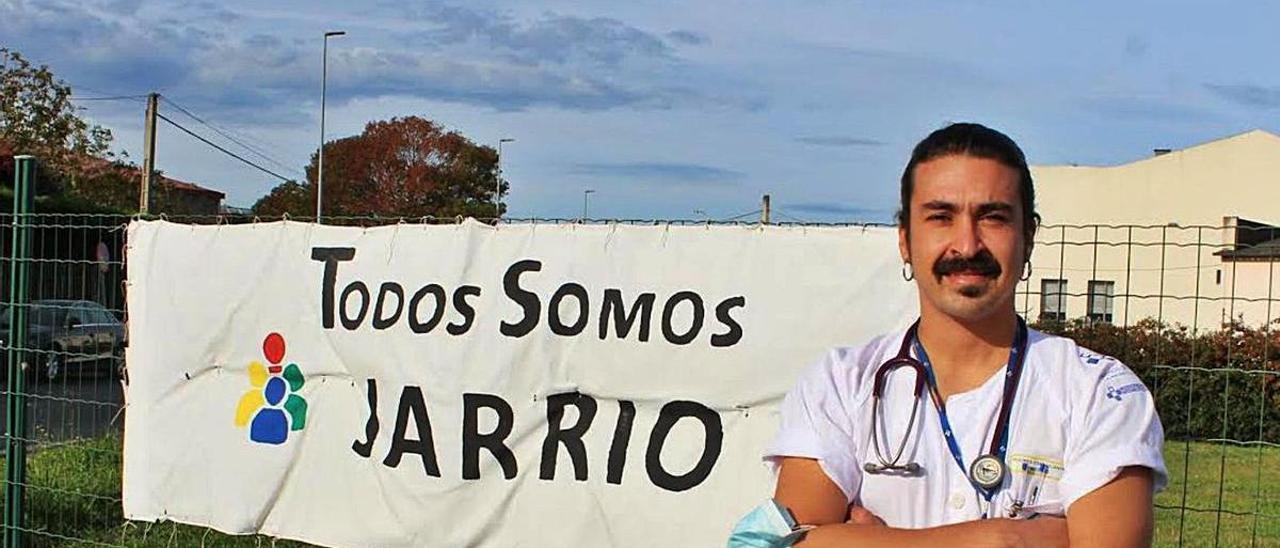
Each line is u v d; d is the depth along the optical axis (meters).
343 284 5.06
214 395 5.38
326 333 5.09
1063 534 2.24
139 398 5.57
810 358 4.19
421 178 53.56
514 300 4.68
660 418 4.41
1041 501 2.29
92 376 7.46
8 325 6.11
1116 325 4.88
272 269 5.24
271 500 5.21
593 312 4.54
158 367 5.52
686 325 4.38
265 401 5.23
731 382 4.30
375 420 4.95
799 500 2.42
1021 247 2.38
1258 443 4.46
